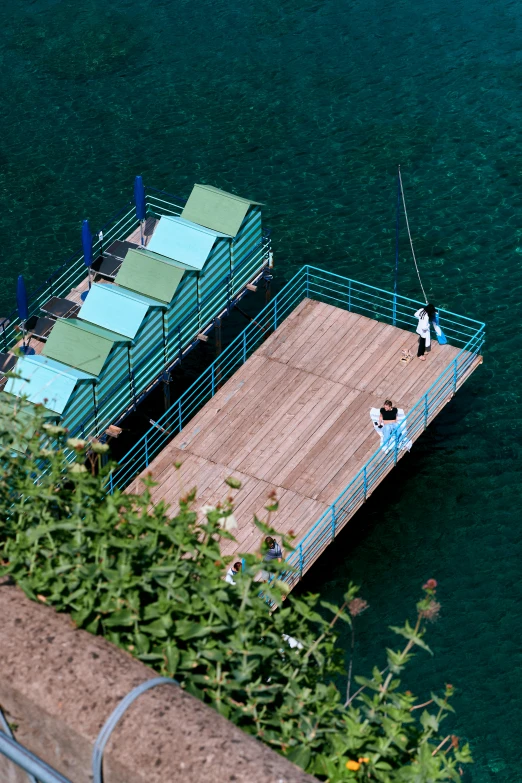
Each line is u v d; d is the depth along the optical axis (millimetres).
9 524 9891
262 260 33875
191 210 32656
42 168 42875
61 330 28656
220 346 32938
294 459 28562
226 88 46500
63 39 49625
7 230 40062
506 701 24500
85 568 8828
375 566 28094
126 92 46562
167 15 51031
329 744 8867
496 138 42656
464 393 33000
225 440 29172
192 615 9117
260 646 9109
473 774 23078
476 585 27391
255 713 8695
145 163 42969
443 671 25250
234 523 9812
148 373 30156
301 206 40438
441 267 37438
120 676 7684
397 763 8969
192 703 7617
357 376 30797
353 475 28062
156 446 32938
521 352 34281
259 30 49750
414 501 29812
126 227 40000
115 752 7250
